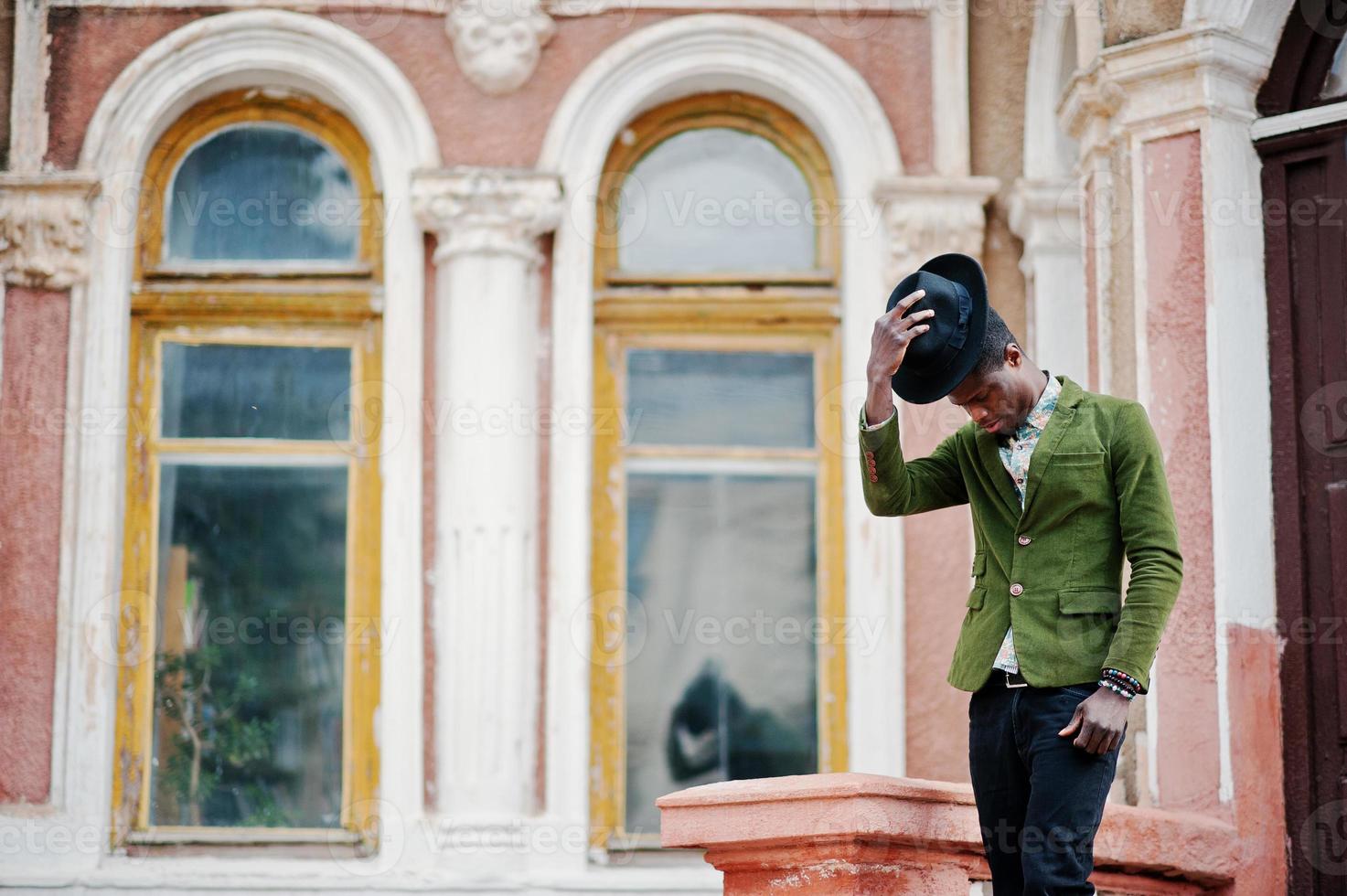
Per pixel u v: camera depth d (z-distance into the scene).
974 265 4.78
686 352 7.97
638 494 7.88
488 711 7.44
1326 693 6.39
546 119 7.88
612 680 7.71
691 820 5.12
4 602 7.50
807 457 7.91
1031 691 4.63
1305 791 6.36
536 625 7.59
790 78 7.95
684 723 7.72
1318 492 6.50
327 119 8.00
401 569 7.58
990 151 7.92
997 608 4.76
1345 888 6.25
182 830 7.52
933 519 7.71
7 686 7.44
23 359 7.64
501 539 7.54
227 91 7.99
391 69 7.85
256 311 7.88
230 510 7.78
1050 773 4.52
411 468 7.64
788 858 4.99
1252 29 6.74
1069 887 4.46
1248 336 6.63
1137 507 4.59
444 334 7.72
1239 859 6.21
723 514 7.88
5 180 7.68
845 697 7.72
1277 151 6.74
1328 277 6.59
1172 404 6.63
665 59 7.94
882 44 7.98
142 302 7.84
